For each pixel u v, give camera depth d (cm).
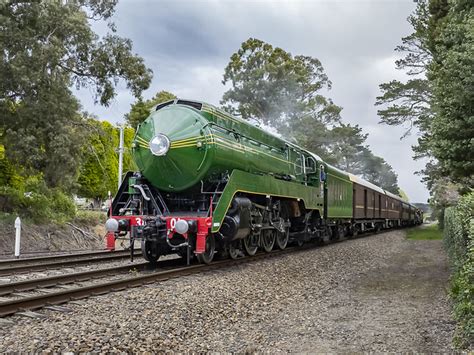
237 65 4166
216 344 555
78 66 1842
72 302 706
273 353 527
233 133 1234
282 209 1558
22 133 1600
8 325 582
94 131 2008
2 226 1653
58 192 2088
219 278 964
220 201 1073
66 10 1697
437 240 2414
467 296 583
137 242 2123
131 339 533
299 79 4106
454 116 1048
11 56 1593
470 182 1241
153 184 1148
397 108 2584
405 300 820
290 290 908
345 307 769
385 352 525
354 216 2433
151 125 1137
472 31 944
